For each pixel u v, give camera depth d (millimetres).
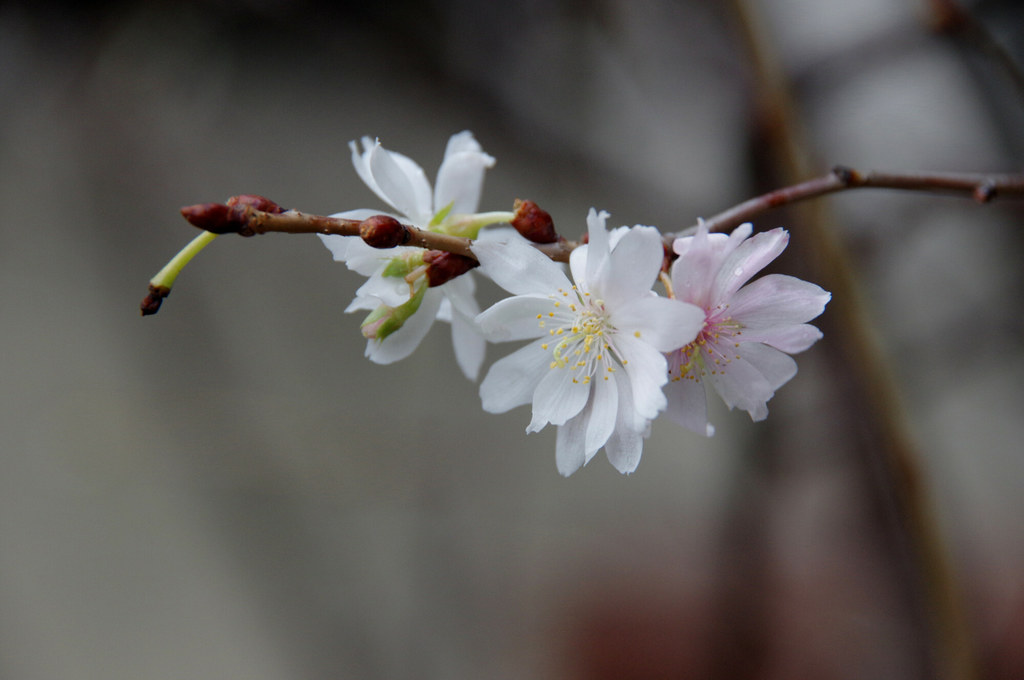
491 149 649
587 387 387
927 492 489
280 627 733
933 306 584
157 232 728
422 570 757
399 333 391
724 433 630
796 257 521
